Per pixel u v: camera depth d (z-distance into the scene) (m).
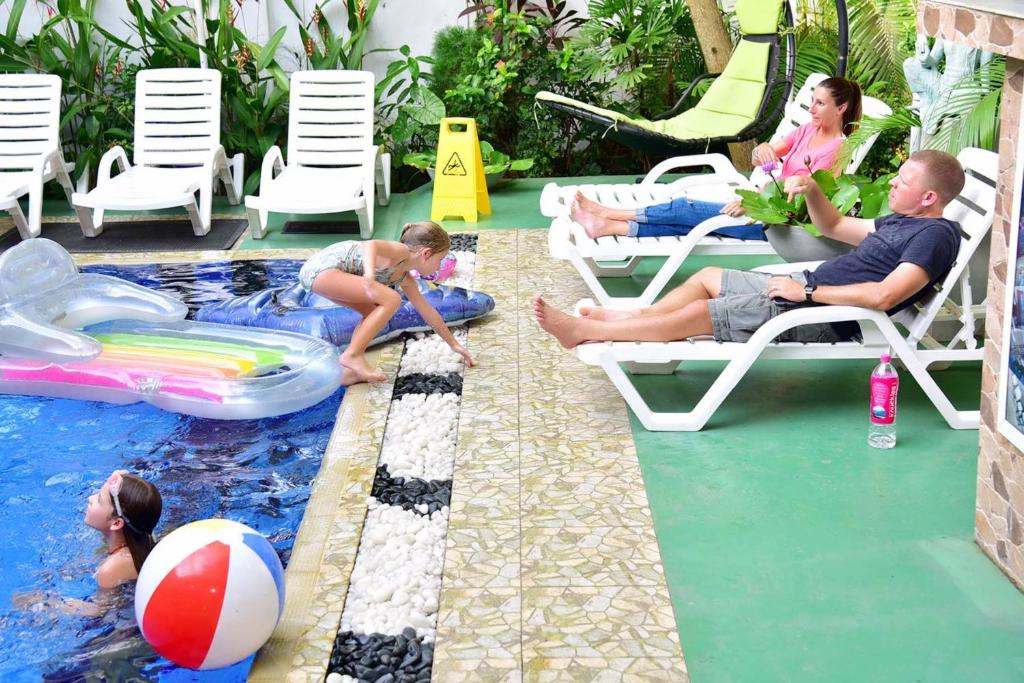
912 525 3.31
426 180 9.16
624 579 3.03
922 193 3.93
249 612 2.57
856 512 3.39
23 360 4.61
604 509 3.43
